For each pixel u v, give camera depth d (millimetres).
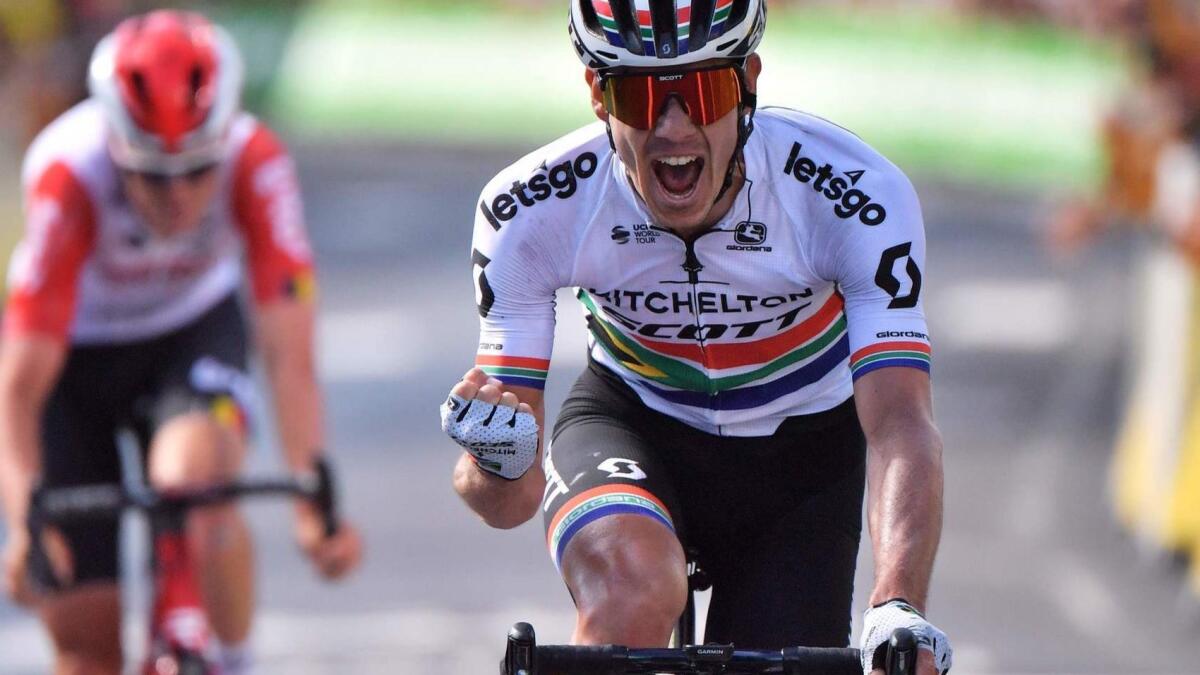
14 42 43406
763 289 9859
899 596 8320
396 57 60875
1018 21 54688
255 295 15023
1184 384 27719
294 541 29062
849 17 55844
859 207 9469
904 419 9102
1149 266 29000
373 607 25422
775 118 9750
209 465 14414
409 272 49094
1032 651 23406
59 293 14492
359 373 39094
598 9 8875
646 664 8164
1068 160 53844
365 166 61125
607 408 10750
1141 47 24688
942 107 55469
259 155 15047
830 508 10703
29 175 14766
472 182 60156
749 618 10406
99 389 15992
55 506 13070
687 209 9188
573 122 59375
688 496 10758
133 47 14164
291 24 61188
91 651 14609
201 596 14352
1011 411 36875
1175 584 26438
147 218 14547
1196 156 24641
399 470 32562
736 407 10484
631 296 9992
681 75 8828
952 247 52375
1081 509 30344
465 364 39562
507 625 24562
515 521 9602
